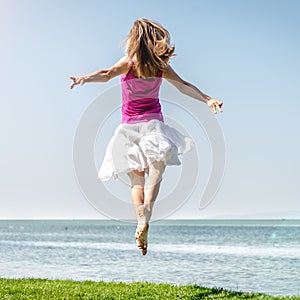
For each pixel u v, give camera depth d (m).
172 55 5.58
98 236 77.75
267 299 12.89
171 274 22.23
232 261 28.64
